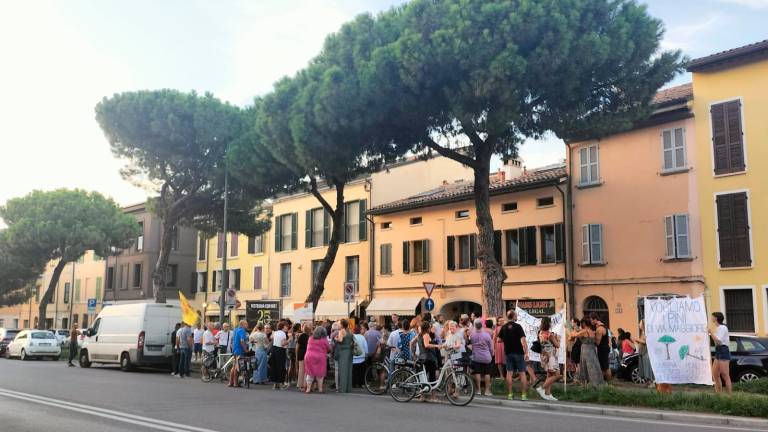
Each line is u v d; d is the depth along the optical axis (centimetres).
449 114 1970
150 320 2545
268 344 1947
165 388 1748
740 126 2383
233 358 1891
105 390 1661
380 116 1975
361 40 2022
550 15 1738
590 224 2762
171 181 3153
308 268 4256
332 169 2211
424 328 1557
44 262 4562
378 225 3781
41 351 3494
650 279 2562
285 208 4516
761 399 1195
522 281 3003
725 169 2405
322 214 4212
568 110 1919
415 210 3559
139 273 5731
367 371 1681
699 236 2452
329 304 3969
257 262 4766
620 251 2672
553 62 1728
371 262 3775
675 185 2534
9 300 5634
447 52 1764
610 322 2669
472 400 1461
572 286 2805
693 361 1398
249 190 2881
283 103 2288
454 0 1869
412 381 1463
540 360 1598
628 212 2664
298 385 1786
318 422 1111
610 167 2744
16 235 4272
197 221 3481
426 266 3447
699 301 1416
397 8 2064
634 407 1305
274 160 2591
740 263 2333
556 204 2917
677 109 2527
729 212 2380
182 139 2931
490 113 1820
